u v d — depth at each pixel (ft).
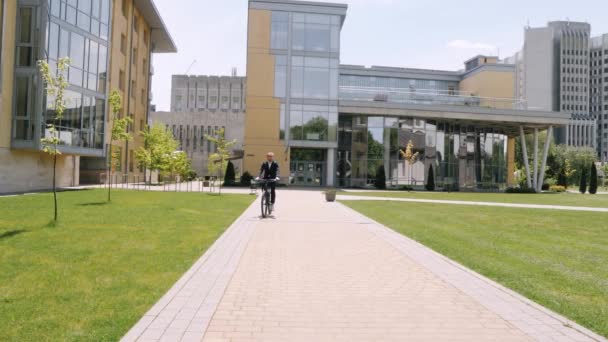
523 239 34.81
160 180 148.15
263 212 46.62
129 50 131.34
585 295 18.52
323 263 24.54
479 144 167.63
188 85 370.12
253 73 140.26
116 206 51.85
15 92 74.18
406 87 203.82
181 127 282.56
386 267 23.70
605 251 29.63
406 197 95.20
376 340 13.29
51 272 20.29
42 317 14.33
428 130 155.22
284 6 141.08
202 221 41.11
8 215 39.81
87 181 112.16
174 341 12.73
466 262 25.16
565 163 241.35
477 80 188.55
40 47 74.02
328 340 13.21
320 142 140.87
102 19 91.56
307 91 141.18
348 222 44.27
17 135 74.02
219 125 281.54
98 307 15.51
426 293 18.63
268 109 140.05
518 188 149.38
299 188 130.31
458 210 61.87
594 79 453.99
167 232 33.50
